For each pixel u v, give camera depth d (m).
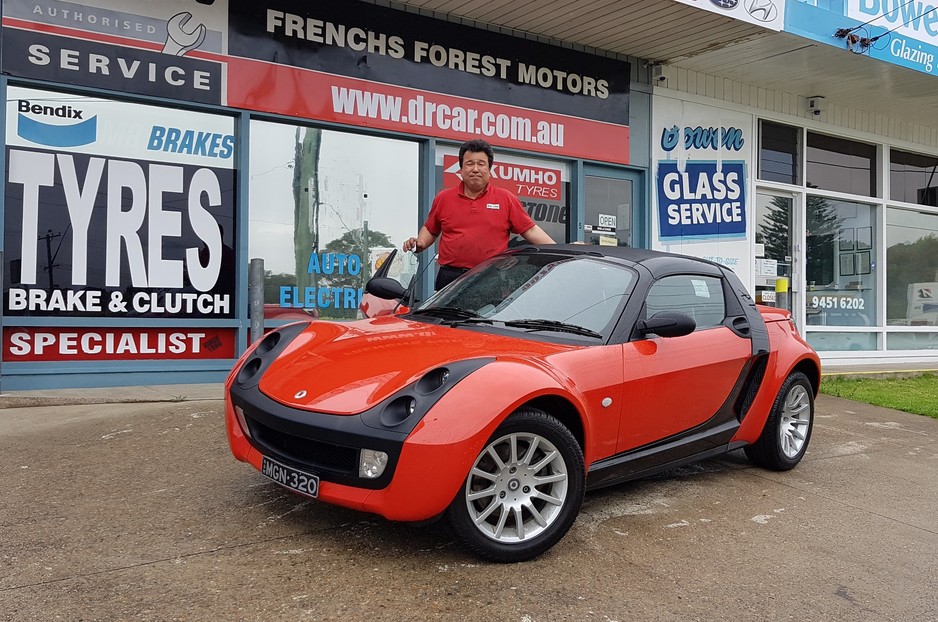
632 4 7.38
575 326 3.54
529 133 8.41
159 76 6.49
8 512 3.31
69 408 5.54
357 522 3.28
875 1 8.93
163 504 3.46
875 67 9.30
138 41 6.40
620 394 3.35
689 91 9.62
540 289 3.84
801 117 10.70
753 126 10.21
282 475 2.91
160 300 6.67
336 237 7.49
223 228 6.91
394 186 7.77
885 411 7.17
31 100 6.13
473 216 4.76
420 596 2.59
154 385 6.61
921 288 12.52
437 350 3.13
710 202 9.87
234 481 3.83
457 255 4.81
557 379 3.01
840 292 11.43
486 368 2.88
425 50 7.71
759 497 4.07
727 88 9.95
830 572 3.06
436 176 7.96
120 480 3.83
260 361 3.38
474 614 2.47
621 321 3.53
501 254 4.44
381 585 2.66
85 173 6.36
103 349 6.48
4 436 4.67
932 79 9.80
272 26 6.93
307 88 7.12
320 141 7.38
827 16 8.46
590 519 3.55
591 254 4.06
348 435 2.68
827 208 11.28
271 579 2.68
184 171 6.74
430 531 3.20
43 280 6.21
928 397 8.03
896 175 12.14
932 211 12.51
